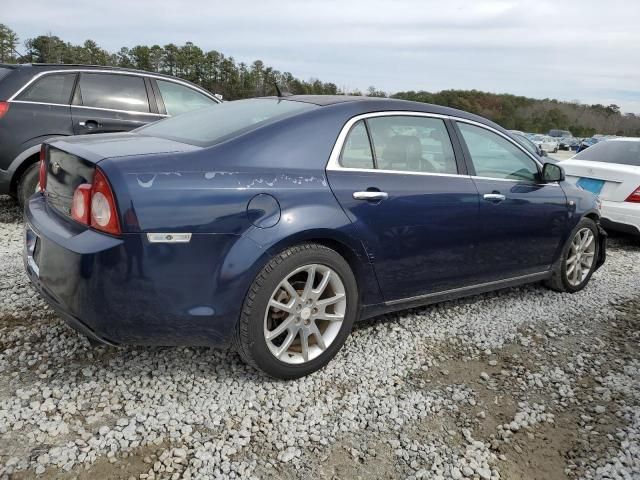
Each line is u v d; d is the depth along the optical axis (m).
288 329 2.74
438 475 2.22
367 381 2.89
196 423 2.41
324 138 2.88
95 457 2.15
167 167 2.40
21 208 5.47
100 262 2.24
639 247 6.90
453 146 3.51
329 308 2.95
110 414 2.42
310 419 2.52
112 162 2.33
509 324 3.80
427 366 3.12
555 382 3.05
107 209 2.27
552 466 2.34
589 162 7.21
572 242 4.41
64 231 2.45
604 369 3.25
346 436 2.43
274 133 2.75
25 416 2.34
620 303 4.46
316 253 2.72
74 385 2.61
